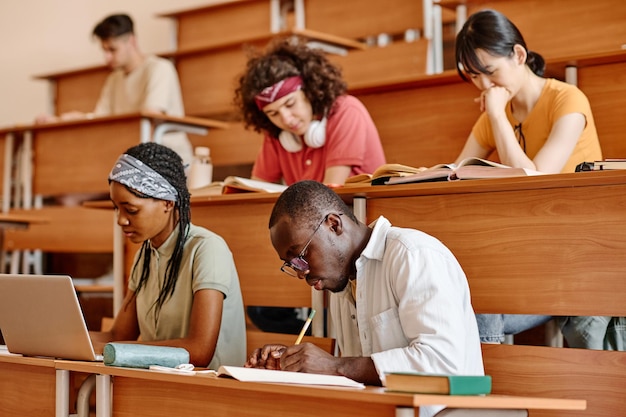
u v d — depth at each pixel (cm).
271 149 348
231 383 170
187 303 254
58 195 498
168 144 468
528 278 228
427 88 348
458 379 153
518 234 230
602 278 217
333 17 495
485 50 281
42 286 221
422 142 349
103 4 655
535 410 220
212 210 300
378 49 439
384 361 184
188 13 570
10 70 696
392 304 202
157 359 205
